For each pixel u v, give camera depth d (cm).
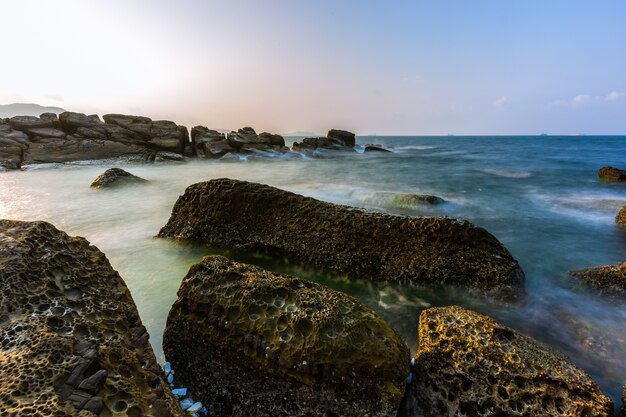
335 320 372
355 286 698
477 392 362
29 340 283
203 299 420
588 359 504
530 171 2708
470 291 655
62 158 2761
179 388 411
